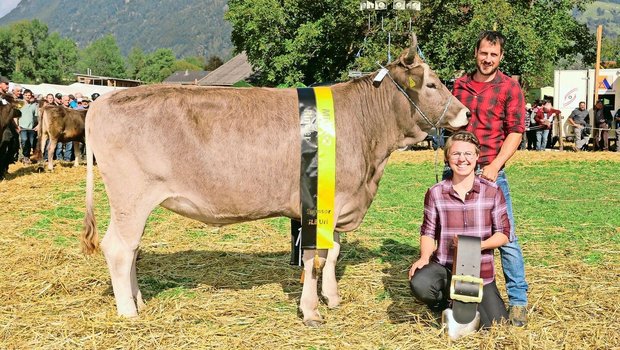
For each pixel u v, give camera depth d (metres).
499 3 24.66
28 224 8.27
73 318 4.63
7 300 5.05
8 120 13.29
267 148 4.51
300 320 4.66
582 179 13.51
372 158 4.92
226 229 8.02
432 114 4.85
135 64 151.25
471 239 4.18
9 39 115.88
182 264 6.26
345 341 4.26
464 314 4.16
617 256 6.51
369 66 25.23
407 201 10.30
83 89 31.30
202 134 4.48
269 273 5.95
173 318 4.64
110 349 4.11
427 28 26.33
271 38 30.20
